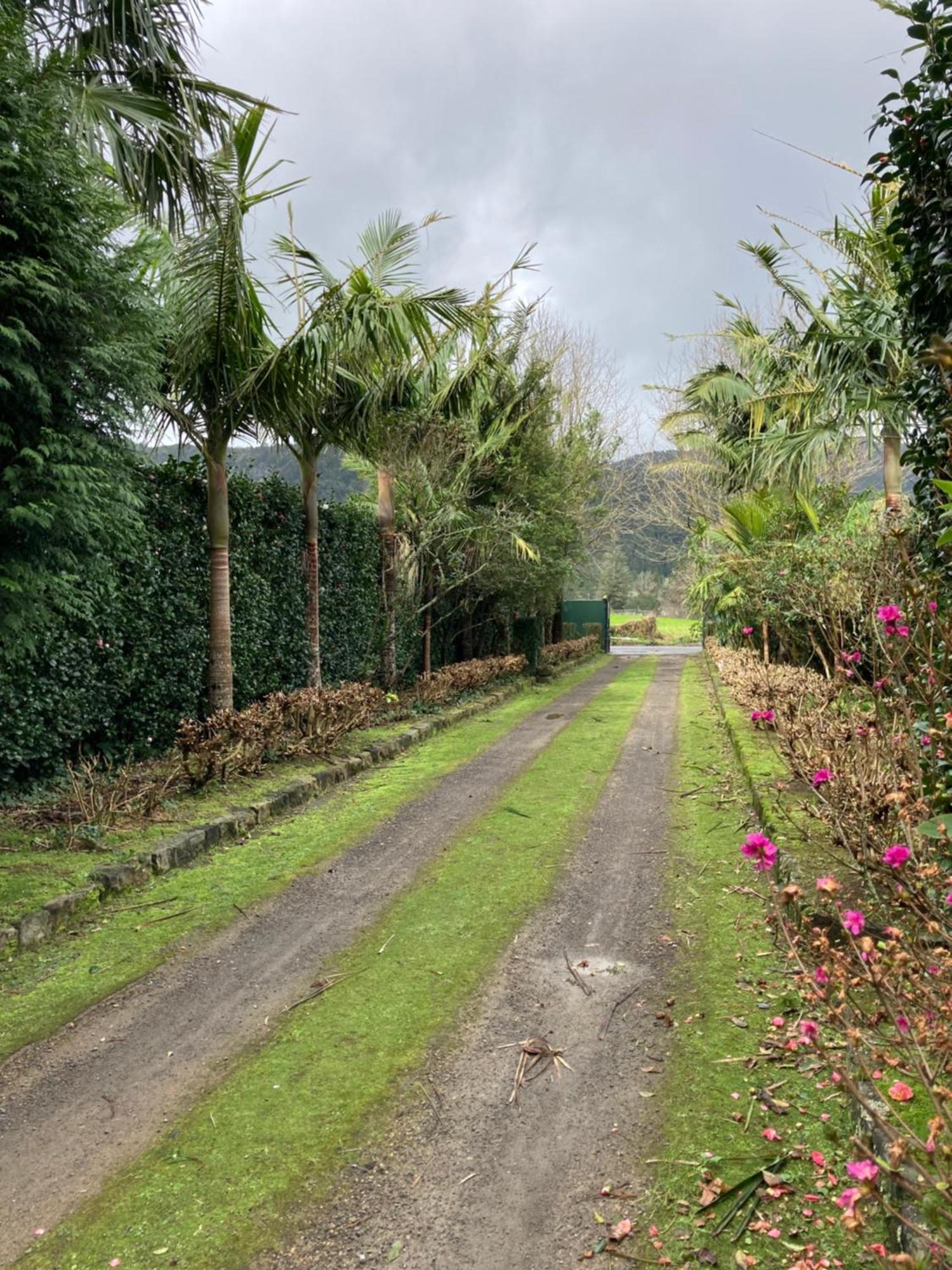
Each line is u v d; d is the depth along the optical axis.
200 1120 2.23
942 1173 1.32
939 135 3.13
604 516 18.97
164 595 6.28
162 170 4.71
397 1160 2.04
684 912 3.62
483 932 3.46
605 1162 2.00
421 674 11.34
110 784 5.08
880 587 4.36
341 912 3.74
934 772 2.96
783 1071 2.34
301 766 6.41
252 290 6.19
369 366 7.11
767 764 5.82
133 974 3.14
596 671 17.81
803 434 8.20
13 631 3.69
